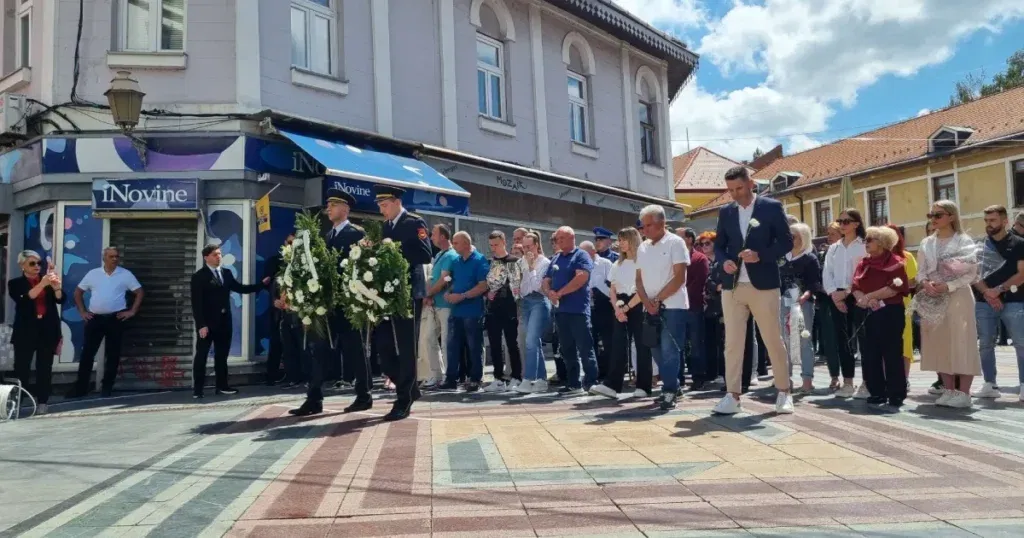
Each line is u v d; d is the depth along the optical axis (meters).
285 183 11.48
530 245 9.14
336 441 5.48
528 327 8.87
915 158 32.28
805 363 7.94
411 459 4.72
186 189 10.73
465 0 14.93
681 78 22.72
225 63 11.16
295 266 6.74
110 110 10.71
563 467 4.42
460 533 3.23
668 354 6.81
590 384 8.45
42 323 8.15
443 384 9.63
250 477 4.36
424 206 12.80
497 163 14.70
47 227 11.09
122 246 10.89
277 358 10.73
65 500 3.95
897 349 6.62
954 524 3.26
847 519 3.34
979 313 7.34
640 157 20.09
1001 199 29.34
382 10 13.10
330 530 3.31
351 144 12.27
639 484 3.98
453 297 9.04
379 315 6.45
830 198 37.38
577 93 18.22
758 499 3.66
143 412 7.89
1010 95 32.38
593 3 17.33
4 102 11.17
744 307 6.35
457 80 14.61
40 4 11.51
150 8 11.30
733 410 6.29
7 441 6.10
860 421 5.81
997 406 6.70
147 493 4.05
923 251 6.73
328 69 12.50
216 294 9.53
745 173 6.34
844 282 7.57
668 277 6.85
